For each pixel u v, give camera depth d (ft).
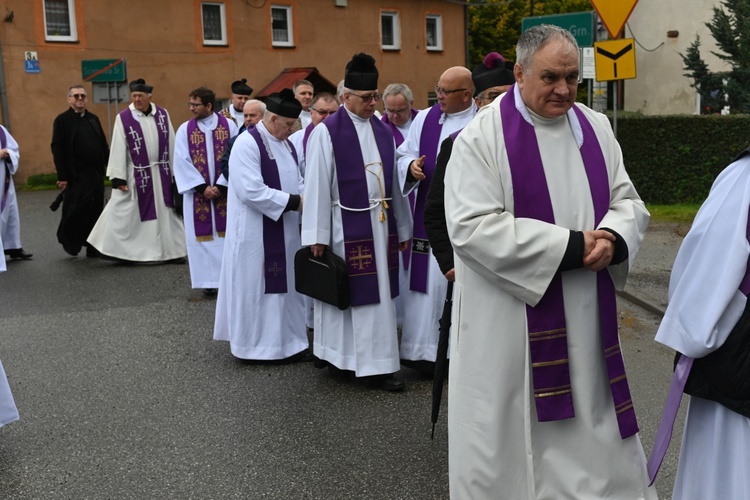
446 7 98.99
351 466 14.16
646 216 10.39
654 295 25.70
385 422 16.14
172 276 31.83
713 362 8.97
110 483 13.71
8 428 16.21
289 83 79.20
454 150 10.29
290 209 19.66
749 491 8.88
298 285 18.07
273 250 20.06
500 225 9.73
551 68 9.58
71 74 73.15
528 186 9.91
